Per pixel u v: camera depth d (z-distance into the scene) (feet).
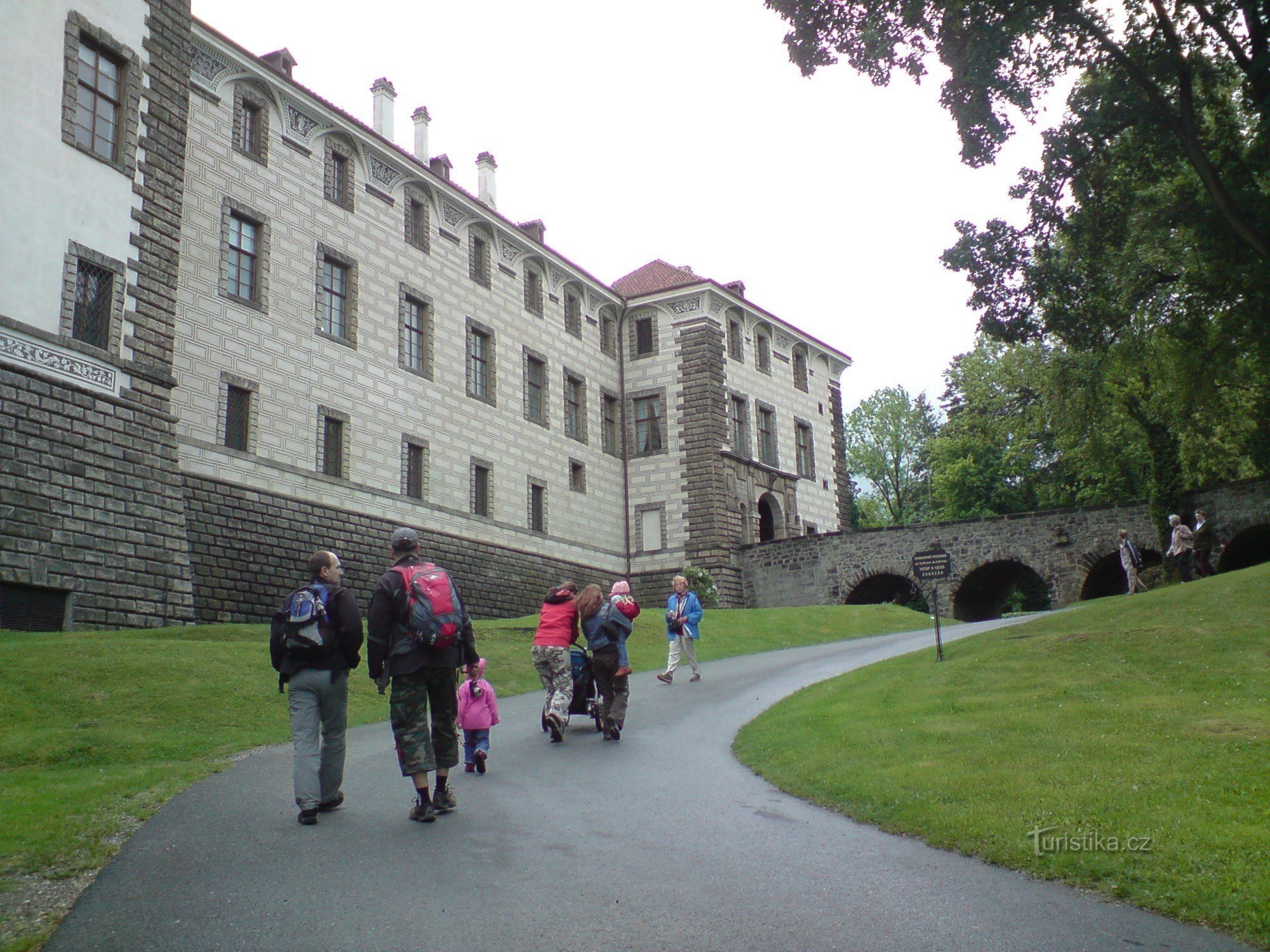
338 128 117.91
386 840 28.45
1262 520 123.95
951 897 23.53
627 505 167.84
